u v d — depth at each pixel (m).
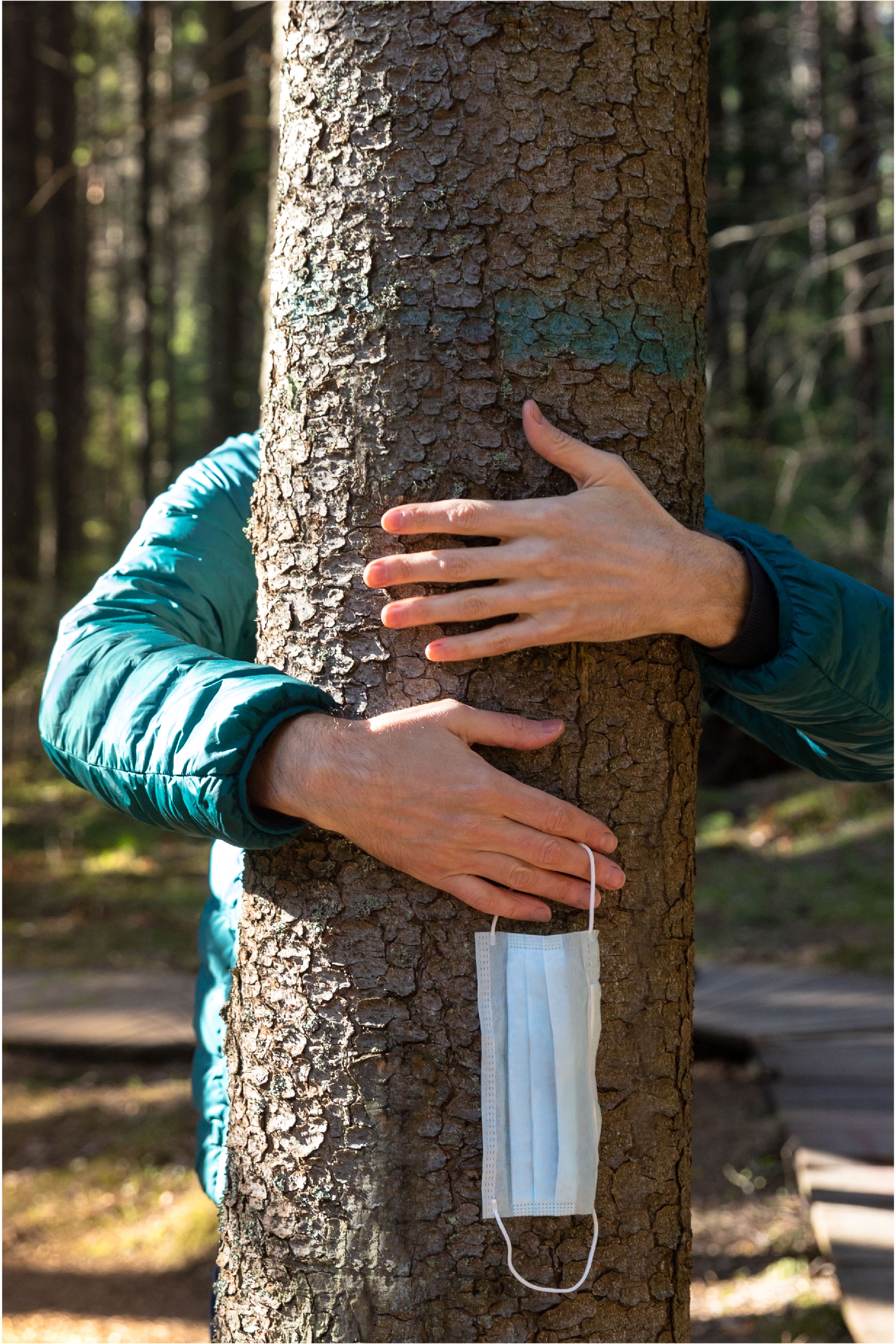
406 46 1.23
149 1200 4.75
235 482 1.66
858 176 9.91
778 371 8.62
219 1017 1.60
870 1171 4.13
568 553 1.20
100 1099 5.70
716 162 11.18
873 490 8.16
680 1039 1.33
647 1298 1.28
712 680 1.59
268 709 1.19
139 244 20.23
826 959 7.40
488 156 1.23
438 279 1.24
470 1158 1.21
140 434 18.86
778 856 10.20
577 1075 1.22
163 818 1.26
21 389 13.34
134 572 1.51
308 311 1.29
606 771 1.27
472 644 1.20
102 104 20.53
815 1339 3.48
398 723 1.19
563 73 1.25
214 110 14.48
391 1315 1.21
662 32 1.31
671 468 1.33
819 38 11.89
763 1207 4.43
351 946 1.24
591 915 1.21
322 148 1.28
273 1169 1.28
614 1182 1.26
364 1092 1.23
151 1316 3.92
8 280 13.13
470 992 1.22
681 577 1.26
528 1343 1.21
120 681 1.27
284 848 1.29
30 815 10.86
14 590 11.19
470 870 1.19
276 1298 1.27
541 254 1.25
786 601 1.37
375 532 1.25
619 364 1.28
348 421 1.26
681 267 1.34
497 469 1.24
